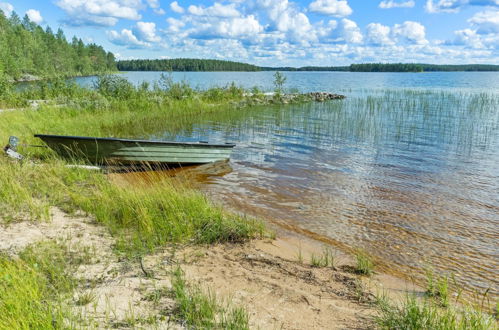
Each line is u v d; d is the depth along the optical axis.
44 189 6.92
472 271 4.98
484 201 7.73
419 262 5.22
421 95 35.97
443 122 18.70
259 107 25.67
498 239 5.98
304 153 12.27
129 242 5.21
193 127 17.16
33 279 3.68
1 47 70.19
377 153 12.27
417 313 3.42
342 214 7.05
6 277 3.49
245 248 5.42
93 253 4.73
